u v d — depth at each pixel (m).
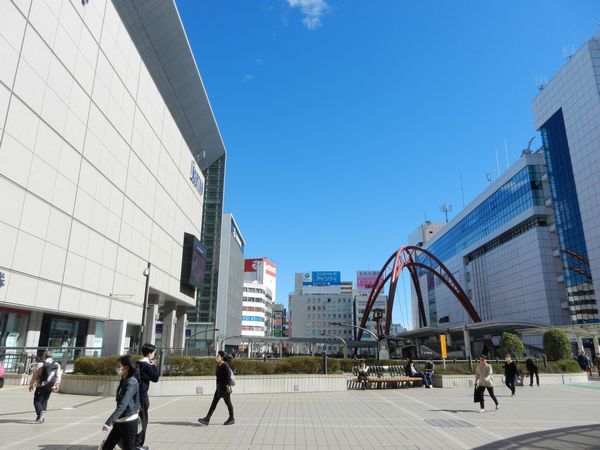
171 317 48.59
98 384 15.45
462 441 8.62
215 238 72.81
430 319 140.75
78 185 25.14
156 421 10.39
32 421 9.91
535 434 9.36
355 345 92.12
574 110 64.12
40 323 24.45
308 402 14.92
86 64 25.97
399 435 9.20
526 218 76.44
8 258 19.06
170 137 44.00
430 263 143.00
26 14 20.11
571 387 21.92
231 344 84.81
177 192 46.62
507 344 32.41
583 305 61.34
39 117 21.23
